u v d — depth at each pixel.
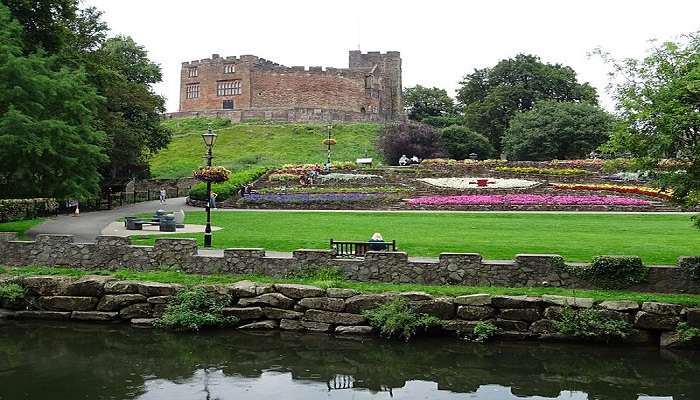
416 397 13.31
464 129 83.12
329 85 101.62
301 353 16.00
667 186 17.42
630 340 16.05
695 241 24.19
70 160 25.80
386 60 110.75
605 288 17.89
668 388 13.68
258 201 43.66
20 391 13.46
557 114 78.00
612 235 26.38
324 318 17.55
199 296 18.20
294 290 17.95
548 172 56.53
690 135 16.34
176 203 48.34
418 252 21.88
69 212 40.62
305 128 88.50
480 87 108.19
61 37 33.88
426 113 117.06
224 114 95.75
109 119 43.41
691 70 15.91
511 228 29.44
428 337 16.92
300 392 13.53
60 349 16.38
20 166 24.44
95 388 13.66
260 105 101.44
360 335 17.06
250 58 101.56
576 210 39.47
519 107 97.06
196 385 13.89
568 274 18.16
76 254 21.69
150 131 57.88
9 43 25.91
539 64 101.88
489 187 49.62
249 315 17.95
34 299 19.42
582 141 75.12
